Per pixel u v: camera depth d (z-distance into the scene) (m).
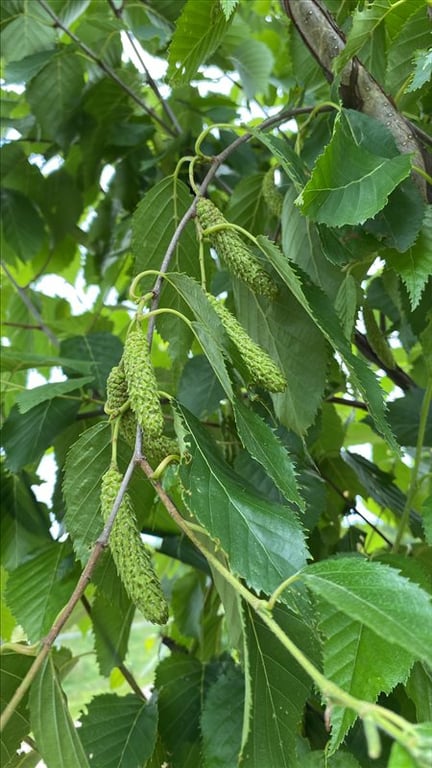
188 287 0.26
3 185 0.49
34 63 0.42
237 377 0.28
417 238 0.27
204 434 0.25
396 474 0.48
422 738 0.18
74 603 0.22
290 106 0.38
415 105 0.34
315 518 0.33
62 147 0.46
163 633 0.44
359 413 0.49
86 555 0.26
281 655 0.25
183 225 0.27
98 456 0.27
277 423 0.33
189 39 0.30
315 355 0.29
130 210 0.47
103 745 0.31
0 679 0.23
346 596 0.20
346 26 0.33
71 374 0.39
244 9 0.52
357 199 0.25
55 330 0.52
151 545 0.43
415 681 0.27
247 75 0.47
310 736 0.32
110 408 0.25
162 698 0.33
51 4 0.45
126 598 0.31
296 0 0.30
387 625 0.20
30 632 0.33
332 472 0.39
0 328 0.55
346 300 0.31
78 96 0.45
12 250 0.51
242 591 0.21
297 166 0.29
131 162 0.47
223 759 0.29
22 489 0.40
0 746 0.24
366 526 0.48
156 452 0.25
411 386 0.38
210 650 0.39
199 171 0.44
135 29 0.42
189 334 0.31
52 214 0.50
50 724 0.23
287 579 0.22
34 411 0.37
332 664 0.24
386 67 0.31
